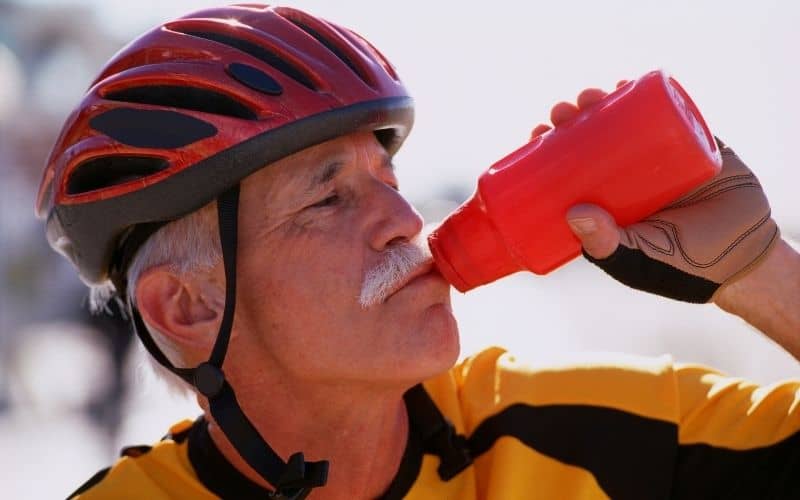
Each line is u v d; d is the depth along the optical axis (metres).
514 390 3.72
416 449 3.56
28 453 10.82
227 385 3.36
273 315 3.40
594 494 3.52
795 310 3.38
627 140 3.06
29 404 12.74
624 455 3.56
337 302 3.35
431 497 3.53
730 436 3.54
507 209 3.14
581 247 3.13
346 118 3.36
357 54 3.49
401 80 3.62
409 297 3.34
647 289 3.15
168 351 3.62
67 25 13.01
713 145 3.16
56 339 14.09
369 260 3.36
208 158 3.35
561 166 3.10
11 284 13.01
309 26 3.56
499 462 3.57
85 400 11.93
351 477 3.48
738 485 3.48
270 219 3.41
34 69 13.09
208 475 3.54
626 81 3.20
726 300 3.43
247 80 3.37
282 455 3.51
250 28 3.48
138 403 12.00
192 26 3.57
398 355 3.31
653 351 13.98
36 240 12.82
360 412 3.43
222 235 3.39
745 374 12.23
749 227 3.20
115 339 10.47
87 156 3.50
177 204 3.41
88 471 10.15
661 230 3.12
